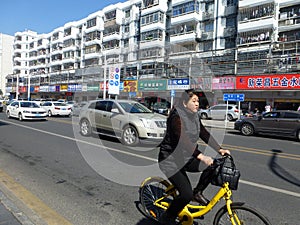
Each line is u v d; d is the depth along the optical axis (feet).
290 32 77.97
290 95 63.93
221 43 92.12
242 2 82.79
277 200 11.67
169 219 8.36
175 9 101.04
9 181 13.32
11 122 43.01
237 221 7.45
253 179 14.76
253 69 64.13
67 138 27.02
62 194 11.88
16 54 223.92
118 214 10.05
